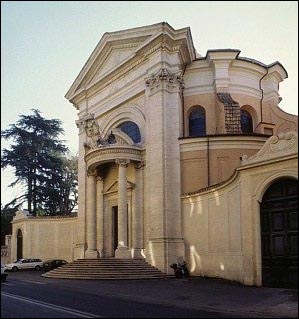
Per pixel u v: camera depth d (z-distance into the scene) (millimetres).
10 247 44406
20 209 45281
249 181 19547
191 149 27734
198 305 14391
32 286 20281
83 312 11852
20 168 49312
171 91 28672
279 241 18219
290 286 17531
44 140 51156
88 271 25172
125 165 29156
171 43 28984
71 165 55375
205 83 30734
